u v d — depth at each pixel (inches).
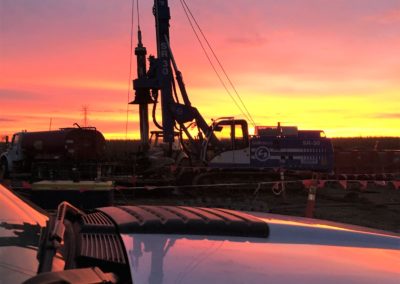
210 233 88.7
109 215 102.4
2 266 64.2
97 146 1056.2
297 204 694.5
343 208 654.5
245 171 850.8
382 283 65.7
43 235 78.8
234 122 860.0
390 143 2591.0
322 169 859.4
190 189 829.2
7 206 89.4
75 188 463.8
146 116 907.4
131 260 70.7
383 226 508.4
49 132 1065.5
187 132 869.2
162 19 866.8
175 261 70.6
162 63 864.3
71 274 57.4
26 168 1112.8
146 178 861.8
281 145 859.4
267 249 80.7
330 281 64.6
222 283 62.0
